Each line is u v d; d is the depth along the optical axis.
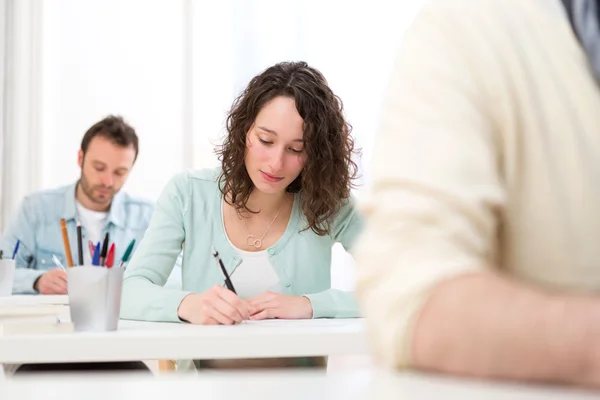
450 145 0.55
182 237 1.84
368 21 3.98
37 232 3.04
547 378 0.45
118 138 3.00
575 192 0.61
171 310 1.49
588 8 0.62
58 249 3.04
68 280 1.22
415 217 0.52
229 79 3.97
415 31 0.62
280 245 1.86
